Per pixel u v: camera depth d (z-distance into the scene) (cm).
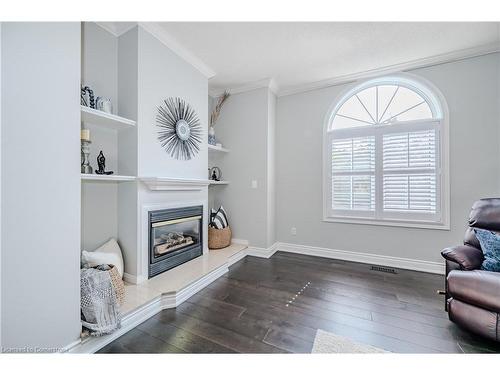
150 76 219
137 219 209
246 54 264
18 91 110
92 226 203
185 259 266
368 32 224
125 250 215
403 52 259
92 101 181
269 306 195
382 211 302
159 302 187
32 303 116
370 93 318
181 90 257
